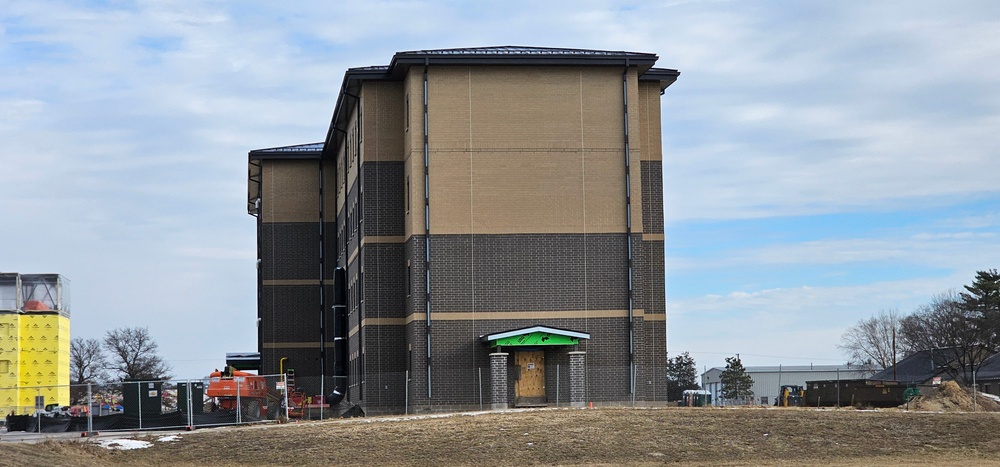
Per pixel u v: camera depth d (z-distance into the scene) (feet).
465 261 200.54
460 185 201.67
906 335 445.37
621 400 199.82
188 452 148.97
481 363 199.21
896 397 213.05
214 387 209.46
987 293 413.18
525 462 142.61
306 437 156.66
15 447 133.90
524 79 203.92
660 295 216.54
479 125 202.69
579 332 199.00
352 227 238.48
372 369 209.97
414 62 201.36
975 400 210.38
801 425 164.14
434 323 198.90
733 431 159.84
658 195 218.79
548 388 199.31
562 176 203.31
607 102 205.05
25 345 291.17
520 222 201.87
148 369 491.31
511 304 200.44
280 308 279.08
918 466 137.69
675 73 220.02
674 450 149.48
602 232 203.10
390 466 140.36
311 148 286.66
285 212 281.13
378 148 213.25
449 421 167.84
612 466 139.44
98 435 166.09
